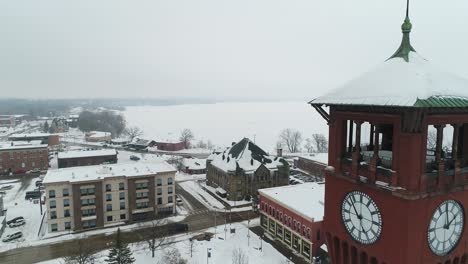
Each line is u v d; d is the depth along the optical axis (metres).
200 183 117.62
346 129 19.89
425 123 15.49
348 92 18.11
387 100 15.52
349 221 19.53
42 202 97.94
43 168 139.50
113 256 60.84
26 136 184.38
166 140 191.88
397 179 16.28
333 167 20.45
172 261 61.59
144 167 92.50
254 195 100.50
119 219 83.62
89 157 141.12
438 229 17.06
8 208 93.69
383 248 17.39
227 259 64.12
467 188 17.52
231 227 79.75
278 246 69.94
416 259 16.41
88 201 79.94
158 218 83.81
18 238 75.00
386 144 21.45
